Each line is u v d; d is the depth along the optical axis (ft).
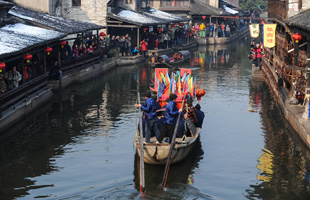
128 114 70.69
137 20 143.74
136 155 51.67
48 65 93.50
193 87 58.29
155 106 48.96
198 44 206.39
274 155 51.65
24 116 67.87
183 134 49.73
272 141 56.95
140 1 174.29
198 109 56.70
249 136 59.31
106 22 137.08
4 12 83.15
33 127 62.54
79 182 43.52
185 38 187.62
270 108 75.56
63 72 92.84
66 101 79.92
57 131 60.80
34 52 76.54
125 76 109.91
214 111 73.56
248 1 320.50
